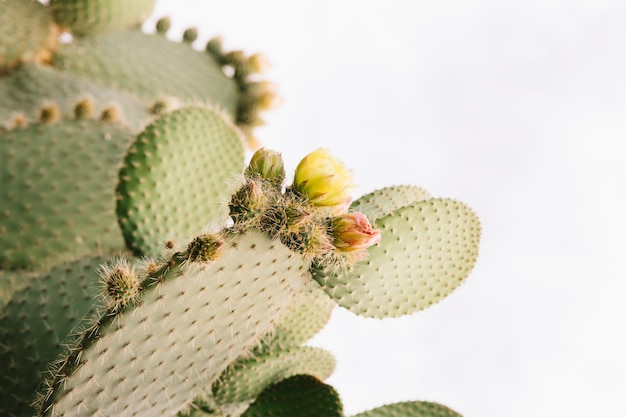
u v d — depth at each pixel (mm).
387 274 1607
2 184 1846
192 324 1513
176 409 1575
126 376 1497
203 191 1799
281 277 1550
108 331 1470
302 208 1503
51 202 1860
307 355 1822
